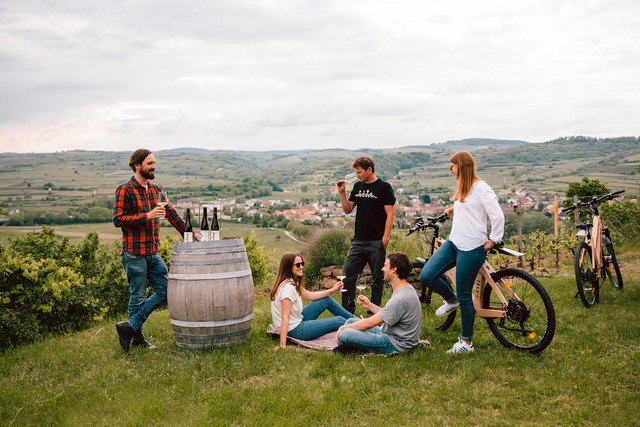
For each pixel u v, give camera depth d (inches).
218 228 249.0
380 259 286.7
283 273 250.5
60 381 214.8
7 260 295.6
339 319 251.1
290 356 225.5
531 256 547.2
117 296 370.0
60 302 314.5
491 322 238.7
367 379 198.4
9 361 244.5
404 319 228.1
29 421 179.2
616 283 339.6
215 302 231.1
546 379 193.5
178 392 195.0
